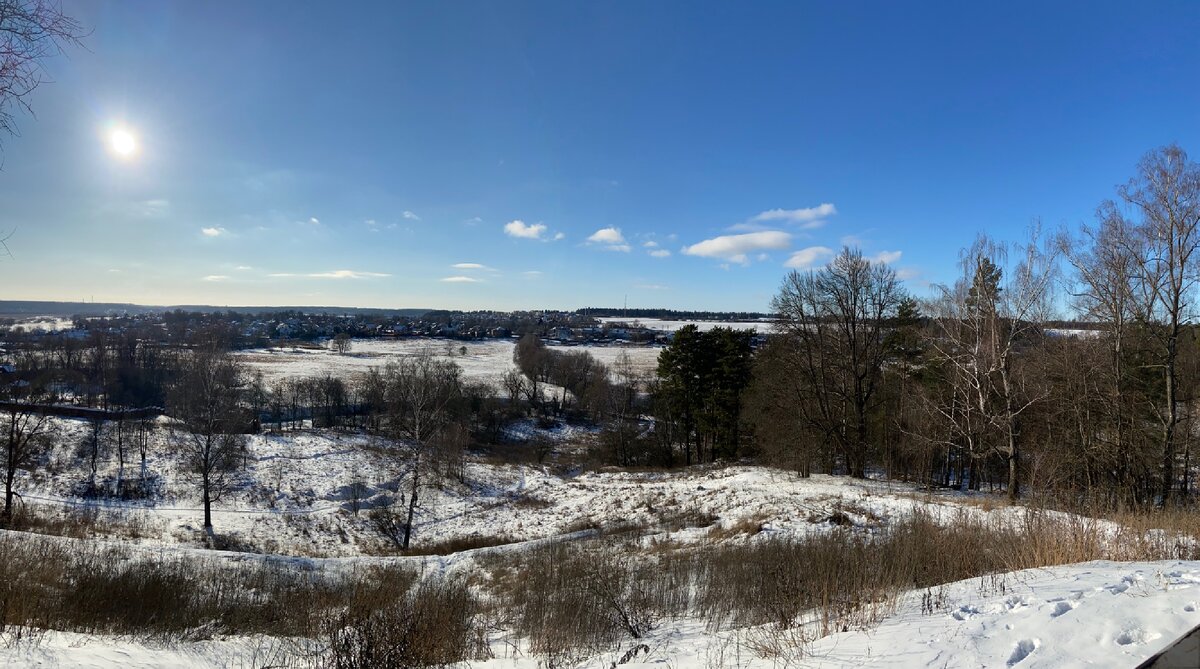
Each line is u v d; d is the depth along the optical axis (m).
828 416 35.72
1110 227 26.47
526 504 38.53
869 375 36.28
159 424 51.31
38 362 70.06
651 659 6.57
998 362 24.72
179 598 11.92
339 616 10.81
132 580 12.17
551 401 85.38
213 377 36.25
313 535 34.03
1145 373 29.67
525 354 101.44
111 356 70.88
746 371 48.78
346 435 56.50
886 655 4.87
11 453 33.16
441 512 39.19
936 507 19.28
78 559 14.01
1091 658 4.13
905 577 9.04
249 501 39.25
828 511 20.50
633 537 21.20
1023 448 28.86
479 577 17.25
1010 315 24.67
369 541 33.25
